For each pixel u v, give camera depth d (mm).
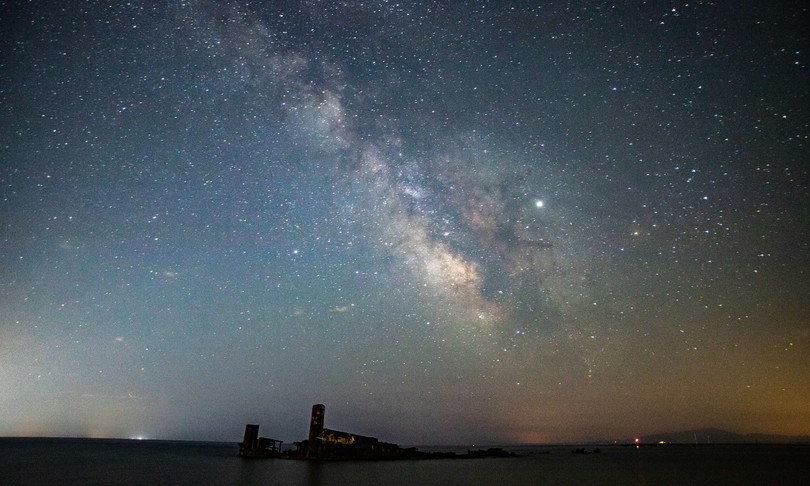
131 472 28484
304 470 27953
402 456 40844
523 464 41062
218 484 21828
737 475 30141
